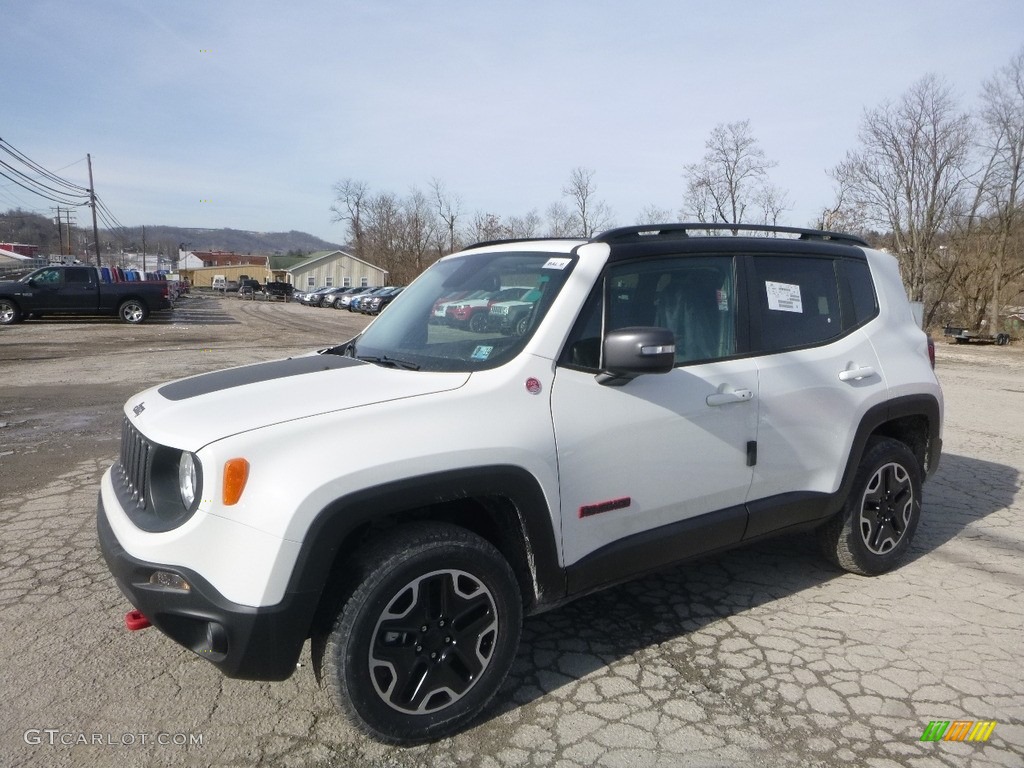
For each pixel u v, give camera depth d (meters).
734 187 38.78
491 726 2.88
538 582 2.96
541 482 2.87
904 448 4.30
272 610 2.40
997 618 3.80
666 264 3.48
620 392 3.13
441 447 2.65
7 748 2.70
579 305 3.13
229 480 2.45
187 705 2.98
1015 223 32.25
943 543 4.86
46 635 3.50
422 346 3.34
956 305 35.81
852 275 4.27
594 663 3.35
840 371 3.95
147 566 2.52
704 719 2.93
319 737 2.79
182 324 25.52
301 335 21.88
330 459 2.50
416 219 81.31
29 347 16.53
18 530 4.83
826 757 2.70
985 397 11.43
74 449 6.95
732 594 4.08
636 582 4.25
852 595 4.07
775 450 3.65
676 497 3.31
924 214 34.19
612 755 2.71
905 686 3.16
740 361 3.59
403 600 2.64
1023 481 6.34
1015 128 31.77
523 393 2.90
